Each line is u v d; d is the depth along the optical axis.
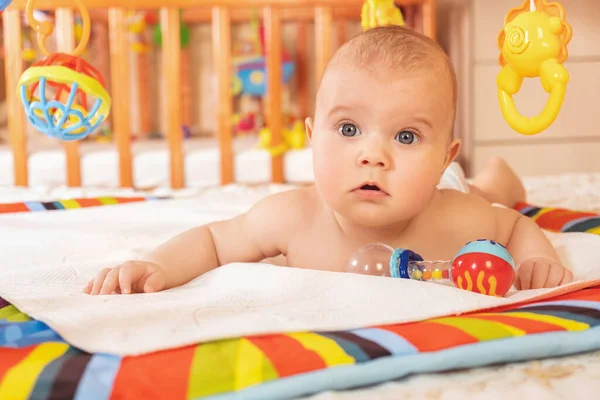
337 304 0.63
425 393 0.49
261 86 3.30
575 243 0.93
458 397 0.49
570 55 2.78
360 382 0.50
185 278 0.81
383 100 0.70
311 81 3.52
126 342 0.53
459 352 0.52
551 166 2.82
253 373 0.48
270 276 0.72
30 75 0.81
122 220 1.21
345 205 0.73
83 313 0.60
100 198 1.38
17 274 0.80
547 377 0.52
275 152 2.38
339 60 0.74
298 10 3.31
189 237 0.84
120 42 2.27
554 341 0.55
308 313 0.60
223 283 0.74
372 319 0.58
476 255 0.71
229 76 2.32
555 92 0.72
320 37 2.30
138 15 3.37
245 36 3.56
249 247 0.86
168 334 0.55
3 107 3.36
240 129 3.33
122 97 2.32
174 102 2.34
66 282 0.79
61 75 0.81
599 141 2.83
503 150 2.78
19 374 0.48
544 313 0.61
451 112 0.75
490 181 1.30
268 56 2.32
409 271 0.74
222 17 2.28
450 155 0.79
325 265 0.83
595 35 2.78
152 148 2.69
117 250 0.99
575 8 2.76
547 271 0.78
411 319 0.59
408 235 0.83
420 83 0.71
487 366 0.54
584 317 0.59
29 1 0.86
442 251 0.83
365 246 0.77
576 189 1.66
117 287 0.75
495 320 0.58
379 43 0.73
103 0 2.23
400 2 2.45
